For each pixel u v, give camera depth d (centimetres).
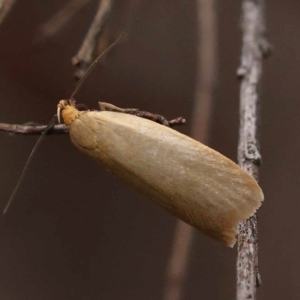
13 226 15
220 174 10
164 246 15
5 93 13
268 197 14
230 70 13
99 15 11
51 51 13
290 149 14
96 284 15
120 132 10
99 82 13
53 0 13
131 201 15
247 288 10
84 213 15
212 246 14
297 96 14
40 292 15
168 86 13
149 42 13
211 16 12
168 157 10
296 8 13
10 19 13
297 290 14
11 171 15
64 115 11
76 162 15
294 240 14
